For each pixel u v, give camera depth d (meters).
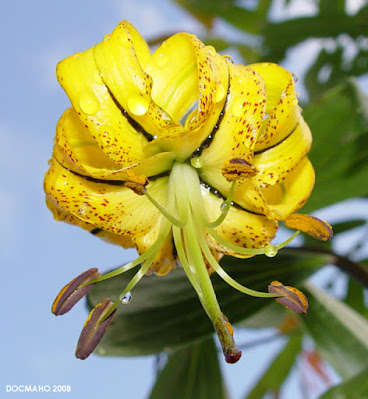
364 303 0.41
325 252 0.35
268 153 0.30
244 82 0.29
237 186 0.30
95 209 0.30
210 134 0.29
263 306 0.35
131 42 0.28
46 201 0.31
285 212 0.30
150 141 0.29
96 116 0.29
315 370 0.42
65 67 0.28
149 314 0.35
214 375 0.39
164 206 0.31
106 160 0.29
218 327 0.30
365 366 0.35
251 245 0.31
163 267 0.32
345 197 0.38
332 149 0.37
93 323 0.30
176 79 0.29
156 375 0.38
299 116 0.30
